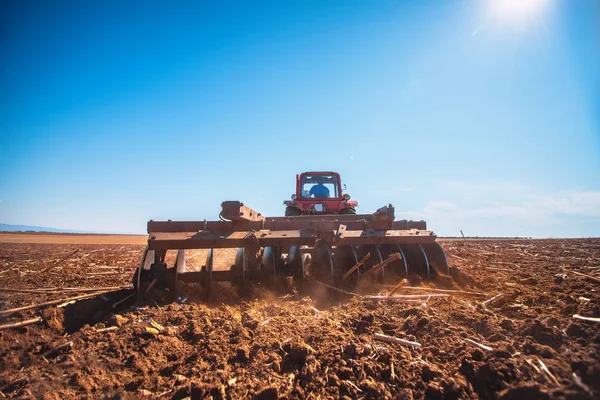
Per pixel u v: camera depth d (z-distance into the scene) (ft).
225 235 14.42
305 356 8.15
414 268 17.02
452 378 6.82
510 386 6.24
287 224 15.61
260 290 14.39
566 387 5.88
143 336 9.51
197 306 12.17
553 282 15.07
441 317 10.24
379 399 6.51
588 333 7.95
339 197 31.09
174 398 6.86
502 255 27.96
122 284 17.33
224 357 8.36
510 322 8.99
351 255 16.65
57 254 33.73
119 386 7.30
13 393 7.06
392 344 8.67
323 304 12.84
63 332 10.25
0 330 9.70
